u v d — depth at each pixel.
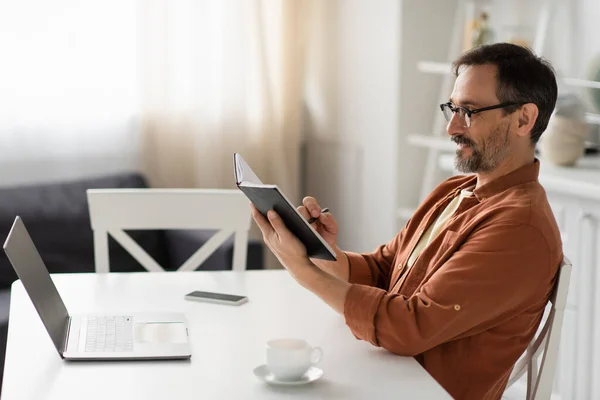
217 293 2.11
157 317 1.90
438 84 3.53
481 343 1.74
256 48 3.93
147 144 3.83
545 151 2.93
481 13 3.34
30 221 3.30
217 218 2.59
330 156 4.04
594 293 2.69
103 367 1.63
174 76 3.81
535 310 1.76
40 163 3.65
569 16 3.16
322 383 1.57
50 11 3.58
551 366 1.76
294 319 1.94
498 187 1.83
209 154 3.90
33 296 1.70
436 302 1.69
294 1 4.00
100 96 3.72
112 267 3.46
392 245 2.20
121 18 3.71
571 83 2.88
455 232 1.82
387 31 3.53
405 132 3.51
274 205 1.65
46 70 3.61
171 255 3.53
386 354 1.72
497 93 1.79
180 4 3.79
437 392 1.54
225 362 1.67
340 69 3.89
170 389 1.53
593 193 2.58
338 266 2.13
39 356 1.69
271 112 4.01
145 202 2.57
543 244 1.70
